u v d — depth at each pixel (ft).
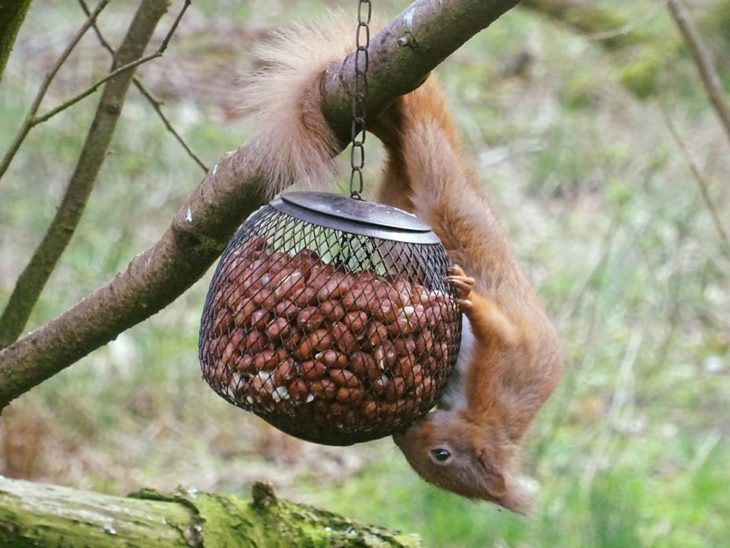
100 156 15.07
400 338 11.96
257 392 11.87
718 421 31.58
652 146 42.45
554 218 39.65
